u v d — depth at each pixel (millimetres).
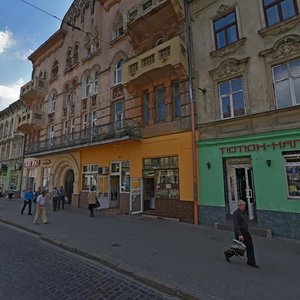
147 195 13594
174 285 4480
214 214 10062
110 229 9523
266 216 8695
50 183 19859
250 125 9609
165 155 12172
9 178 27750
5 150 30406
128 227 9883
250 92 9797
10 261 5809
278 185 8578
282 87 9125
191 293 4168
